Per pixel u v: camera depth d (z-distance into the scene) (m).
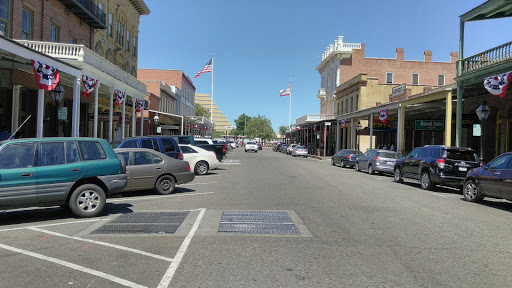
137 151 11.67
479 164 13.73
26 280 4.60
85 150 8.27
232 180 16.33
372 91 39.66
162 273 4.88
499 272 5.09
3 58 14.84
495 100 21.92
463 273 5.03
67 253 5.71
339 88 47.53
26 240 6.43
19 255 5.60
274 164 28.27
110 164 8.48
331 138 52.22
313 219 8.34
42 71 13.62
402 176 16.86
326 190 13.39
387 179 19.19
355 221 8.22
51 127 22.91
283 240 6.55
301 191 12.98
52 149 7.88
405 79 49.00
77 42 24.94
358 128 38.94
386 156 21.69
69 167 7.93
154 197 11.37
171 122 50.22
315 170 23.16
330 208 9.75
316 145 55.94
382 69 49.00
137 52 37.97
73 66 16.48
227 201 10.67
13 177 7.32
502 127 21.72
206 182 15.51
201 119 64.94
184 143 20.16
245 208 9.57
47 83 13.82
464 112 25.09
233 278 4.73
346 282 4.65
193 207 9.69
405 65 49.09
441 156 14.07
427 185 14.55
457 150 14.07
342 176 19.45
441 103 24.77
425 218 8.73
